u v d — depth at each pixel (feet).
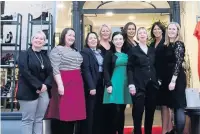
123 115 10.98
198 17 15.80
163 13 18.42
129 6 18.60
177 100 10.04
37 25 14.78
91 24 18.93
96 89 10.66
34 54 9.41
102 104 10.84
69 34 9.87
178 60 9.89
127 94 10.64
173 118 11.62
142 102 10.03
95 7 18.37
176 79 10.07
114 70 10.61
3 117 9.69
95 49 10.80
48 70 9.45
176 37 10.29
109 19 19.21
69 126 10.05
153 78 10.17
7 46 14.40
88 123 10.21
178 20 17.08
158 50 10.67
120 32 11.21
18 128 9.62
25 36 14.87
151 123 10.49
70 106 9.45
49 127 10.48
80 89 9.75
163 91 10.60
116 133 11.12
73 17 17.10
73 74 9.70
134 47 10.50
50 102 9.58
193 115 10.77
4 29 14.62
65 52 9.64
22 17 15.14
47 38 14.29
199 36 14.19
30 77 8.98
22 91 9.03
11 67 13.82
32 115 9.18
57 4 15.74
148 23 19.42
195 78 15.78
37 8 15.43
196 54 16.03
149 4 18.38
